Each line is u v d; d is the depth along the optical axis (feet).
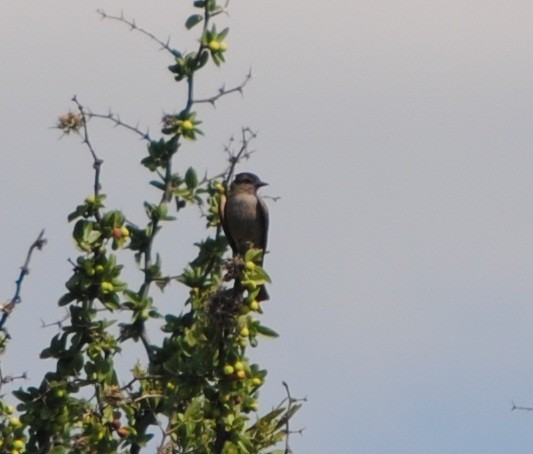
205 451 40.01
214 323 40.09
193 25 43.73
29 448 40.47
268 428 40.40
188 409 39.91
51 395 40.14
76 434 40.75
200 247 44.34
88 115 41.78
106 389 40.09
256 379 40.45
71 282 41.11
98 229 41.68
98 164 41.78
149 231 42.91
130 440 40.52
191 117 43.65
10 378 38.88
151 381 41.29
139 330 42.39
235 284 40.93
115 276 41.47
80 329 40.98
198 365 39.78
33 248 39.42
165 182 43.93
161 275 42.98
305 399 40.01
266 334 40.55
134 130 43.32
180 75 43.68
